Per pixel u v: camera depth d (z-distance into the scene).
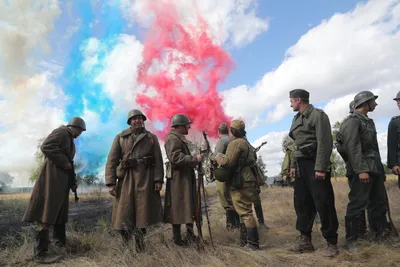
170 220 4.40
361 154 3.97
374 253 3.73
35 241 4.09
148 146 4.43
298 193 4.17
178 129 4.65
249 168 4.43
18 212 8.88
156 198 4.41
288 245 4.53
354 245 3.91
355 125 4.05
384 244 4.07
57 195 4.24
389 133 4.97
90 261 3.88
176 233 4.46
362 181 3.92
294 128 4.19
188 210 4.36
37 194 4.16
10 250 4.33
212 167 5.07
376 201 4.54
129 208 4.21
